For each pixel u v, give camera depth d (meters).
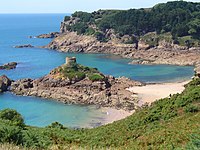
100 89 110.50
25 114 91.56
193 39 197.00
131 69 159.25
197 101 44.09
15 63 164.62
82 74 116.38
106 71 154.62
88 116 89.69
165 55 186.50
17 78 136.88
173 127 33.59
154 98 100.88
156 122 40.78
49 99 107.69
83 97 106.06
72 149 22.31
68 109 96.81
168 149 24.47
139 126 41.06
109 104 100.25
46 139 26.75
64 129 44.59
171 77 140.25
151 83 127.31
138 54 195.38
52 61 180.00
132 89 113.50
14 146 17.17
